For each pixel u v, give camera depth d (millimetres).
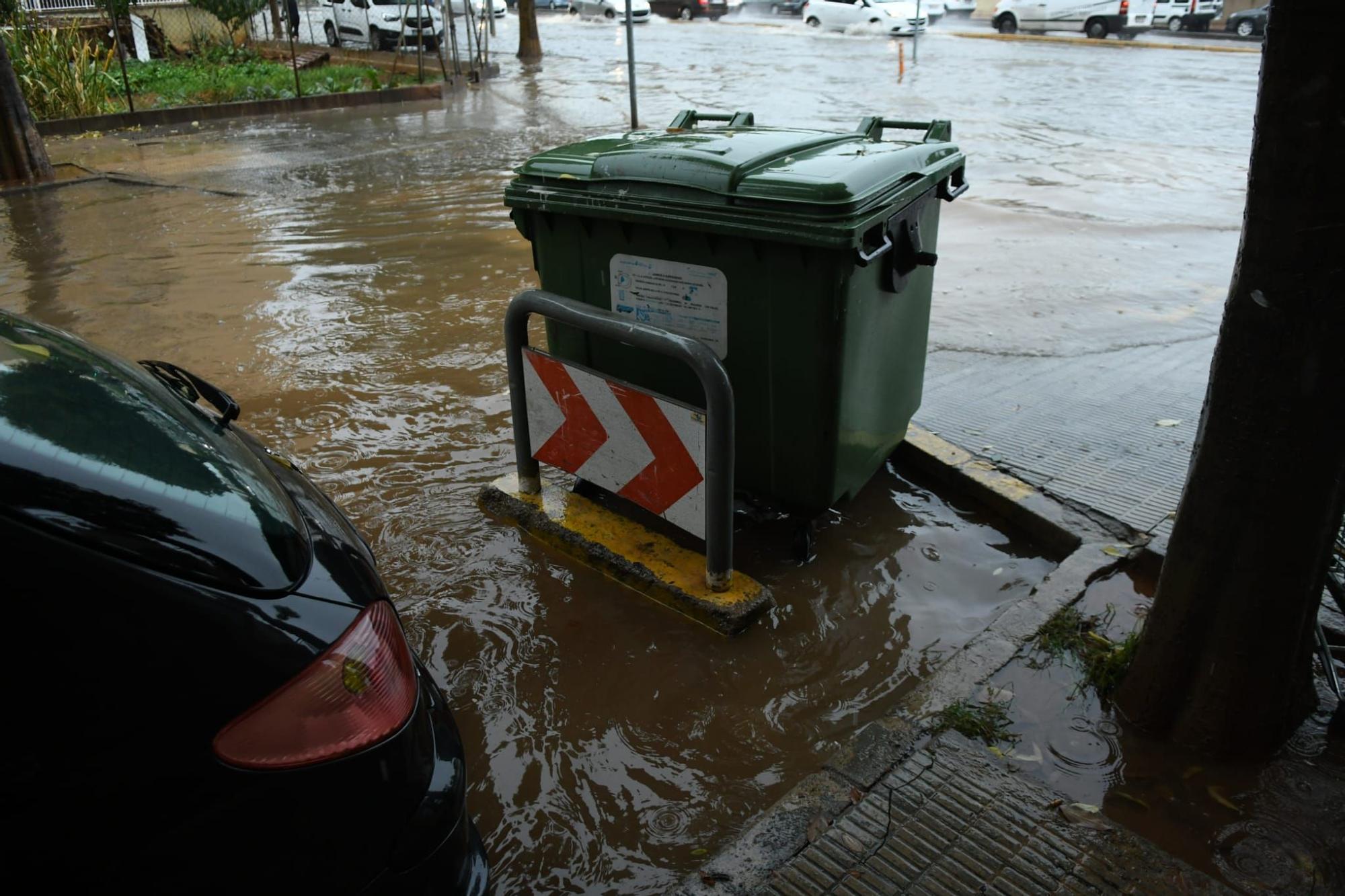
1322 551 2424
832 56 25016
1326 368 2209
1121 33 30297
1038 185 10484
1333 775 2580
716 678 3111
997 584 3592
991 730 2721
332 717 1679
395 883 1769
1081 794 2527
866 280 3281
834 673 3135
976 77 20406
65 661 1517
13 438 1647
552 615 3416
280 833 1641
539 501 3938
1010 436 4508
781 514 3984
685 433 3232
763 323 3275
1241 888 2260
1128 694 2768
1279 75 2074
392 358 5746
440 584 3578
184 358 5754
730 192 3135
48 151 13844
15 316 2258
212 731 1581
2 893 1514
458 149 13219
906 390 3943
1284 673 2533
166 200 10352
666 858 2471
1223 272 7309
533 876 2426
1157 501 3869
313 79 20484
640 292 3543
